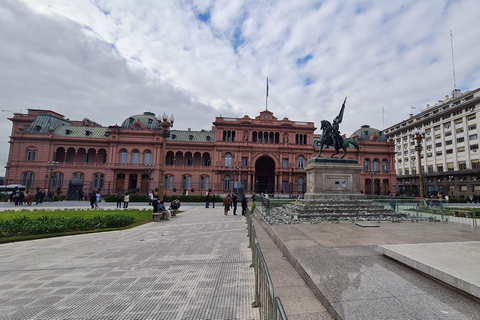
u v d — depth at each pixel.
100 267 7.16
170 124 21.52
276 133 59.19
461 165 58.44
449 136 62.03
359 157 61.16
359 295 4.30
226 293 5.44
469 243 6.80
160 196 20.11
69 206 29.38
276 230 10.40
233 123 57.28
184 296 5.27
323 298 4.32
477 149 54.84
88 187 52.50
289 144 57.88
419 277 5.14
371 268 5.66
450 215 19.55
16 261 7.71
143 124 56.12
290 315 3.97
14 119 60.34
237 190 46.81
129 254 8.59
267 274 3.46
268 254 7.80
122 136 54.81
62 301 4.98
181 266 7.29
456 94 65.06
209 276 6.47
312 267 5.72
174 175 55.28
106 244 10.14
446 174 59.81
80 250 9.14
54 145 53.84
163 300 5.07
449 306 3.93
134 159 55.00
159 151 55.22
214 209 28.23
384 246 6.52
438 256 5.55
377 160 62.12
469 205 34.81
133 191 48.16
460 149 58.88
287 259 7.21
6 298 5.09
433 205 14.72
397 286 4.70
